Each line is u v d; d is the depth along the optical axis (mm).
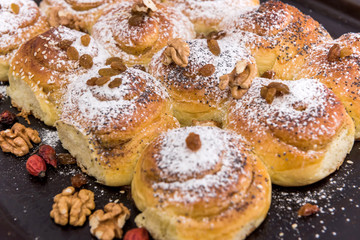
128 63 419
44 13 473
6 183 357
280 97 351
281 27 413
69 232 325
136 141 350
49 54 392
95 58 404
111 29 426
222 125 378
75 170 368
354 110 367
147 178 318
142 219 321
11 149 376
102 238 314
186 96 378
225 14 461
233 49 399
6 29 428
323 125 333
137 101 355
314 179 343
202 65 379
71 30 417
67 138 370
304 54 408
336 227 325
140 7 417
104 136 343
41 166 360
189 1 472
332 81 375
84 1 471
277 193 348
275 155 336
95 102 355
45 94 392
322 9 526
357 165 366
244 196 310
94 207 339
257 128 344
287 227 327
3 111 417
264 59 408
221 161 316
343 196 344
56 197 337
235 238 307
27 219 332
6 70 436
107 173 346
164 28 427
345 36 407
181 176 308
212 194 302
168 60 385
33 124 406
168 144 329
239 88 373
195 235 300
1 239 321
